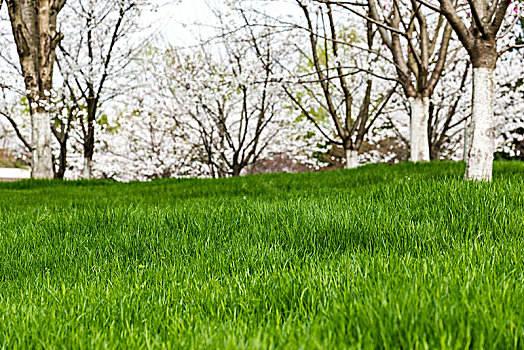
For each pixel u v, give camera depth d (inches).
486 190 155.4
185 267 110.7
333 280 87.5
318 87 676.7
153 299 89.4
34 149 513.7
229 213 167.3
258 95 682.8
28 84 509.4
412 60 482.3
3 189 430.6
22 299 95.7
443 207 147.9
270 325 71.7
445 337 56.4
